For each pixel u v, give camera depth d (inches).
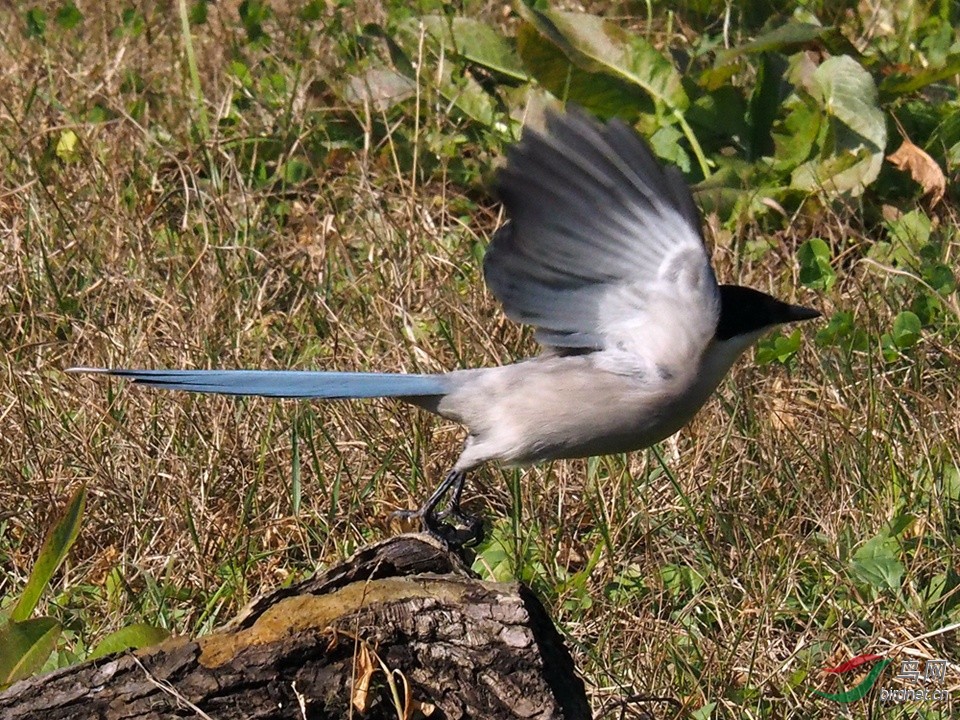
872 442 446.6
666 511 431.8
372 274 542.0
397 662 306.7
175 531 425.1
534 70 599.2
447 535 370.0
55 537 366.6
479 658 307.0
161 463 439.8
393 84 636.7
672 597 409.4
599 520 423.8
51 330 517.7
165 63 698.8
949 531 416.2
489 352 482.0
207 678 302.0
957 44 645.9
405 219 570.3
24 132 608.1
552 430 360.2
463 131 631.2
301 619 308.5
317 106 645.9
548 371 359.9
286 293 546.3
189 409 458.0
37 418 461.4
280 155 616.1
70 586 413.7
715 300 336.2
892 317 515.5
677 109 598.2
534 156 325.4
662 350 349.7
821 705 366.0
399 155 618.2
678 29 708.7
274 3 770.2
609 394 353.7
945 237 559.8
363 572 324.2
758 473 443.5
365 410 463.5
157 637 359.3
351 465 447.5
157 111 657.6
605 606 402.9
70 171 611.2
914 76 610.2
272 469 445.7
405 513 371.9
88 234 566.3
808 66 602.5
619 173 329.4
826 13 718.5
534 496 439.8
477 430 368.5
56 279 543.2
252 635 306.3
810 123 580.4
